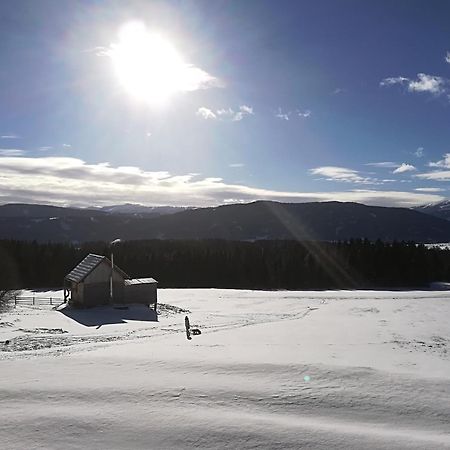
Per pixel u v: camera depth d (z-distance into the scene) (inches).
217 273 3489.2
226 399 547.8
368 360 806.5
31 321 1376.7
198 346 903.7
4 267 3041.3
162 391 567.8
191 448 425.4
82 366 679.7
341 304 2062.0
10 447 418.3
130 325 1339.8
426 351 954.7
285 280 3481.8
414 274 3595.0
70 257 3307.1
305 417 504.4
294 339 1059.3
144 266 3501.5
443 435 467.5
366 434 459.5
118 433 450.9
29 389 567.5
